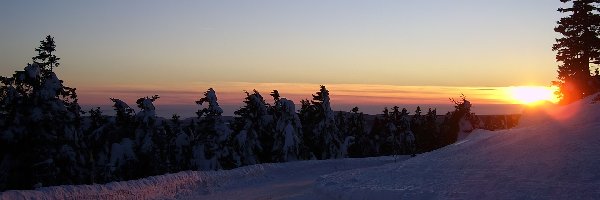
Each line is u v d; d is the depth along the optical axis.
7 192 13.23
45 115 29.03
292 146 47.84
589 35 42.41
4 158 29.05
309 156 53.19
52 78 29.89
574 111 23.31
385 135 69.44
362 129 71.06
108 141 39.97
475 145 20.84
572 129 18.25
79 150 31.08
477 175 14.55
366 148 70.50
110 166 35.09
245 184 26.83
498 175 13.91
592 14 42.88
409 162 21.72
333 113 56.81
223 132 41.97
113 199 16.69
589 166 12.66
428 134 69.25
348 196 15.56
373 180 17.72
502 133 22.27
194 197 20.73
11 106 29.08
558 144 16.08
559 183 11.80
